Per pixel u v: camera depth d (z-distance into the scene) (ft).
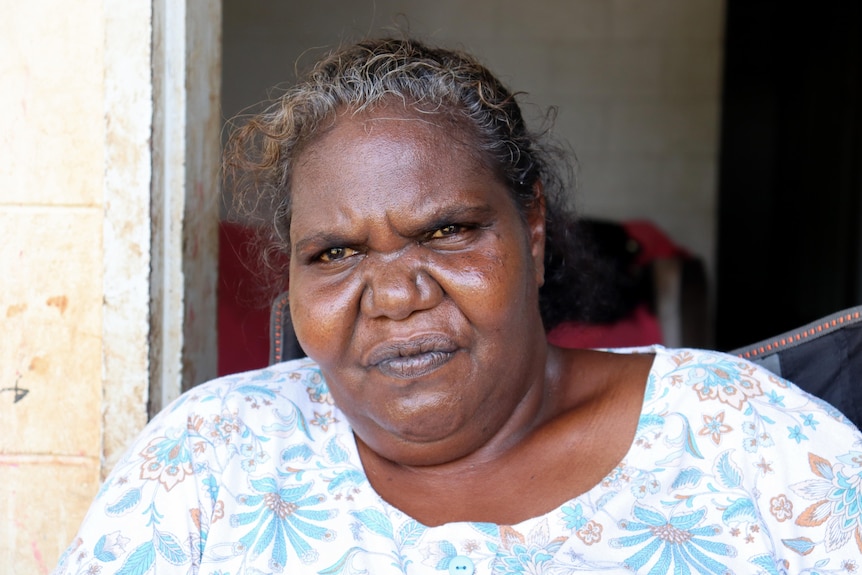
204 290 5.17
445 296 3.34
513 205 3.54
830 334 4.26
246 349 6.54
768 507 3.52
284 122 3.54
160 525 3.46
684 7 13.28
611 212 13.89
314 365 4.24
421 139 3.34
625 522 3.46
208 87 5.07
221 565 3.43
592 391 3.87
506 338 3.41
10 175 4.71
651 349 4.19
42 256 4.74
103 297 4.71
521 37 13.50
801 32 12.37
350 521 3.48
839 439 3.62
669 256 10.50
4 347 4.83
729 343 13.70
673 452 3.63
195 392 3.92
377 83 3.41
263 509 3.53
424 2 13.41
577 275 4.78
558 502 3.55
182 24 4.67
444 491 3.63
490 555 3.35
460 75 3.54
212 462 3.63
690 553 3.36
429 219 3.28
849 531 3.45
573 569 3.31
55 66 4.62
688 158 13.67
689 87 13.50
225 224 6.63
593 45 13.48
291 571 3.39
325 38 13.41
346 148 3.36
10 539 4.93
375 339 3.36
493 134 3.48
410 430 3.43
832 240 11.27
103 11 4.55
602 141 13.73
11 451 4.88
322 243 3.40
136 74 4.56
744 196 13.50
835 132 11.13
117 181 4.63
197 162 4.96
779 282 13.28
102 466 4.79
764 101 13.28
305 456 3.76
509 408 3.58
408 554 3.39
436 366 3.37
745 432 3.63
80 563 3.37
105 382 4.74
